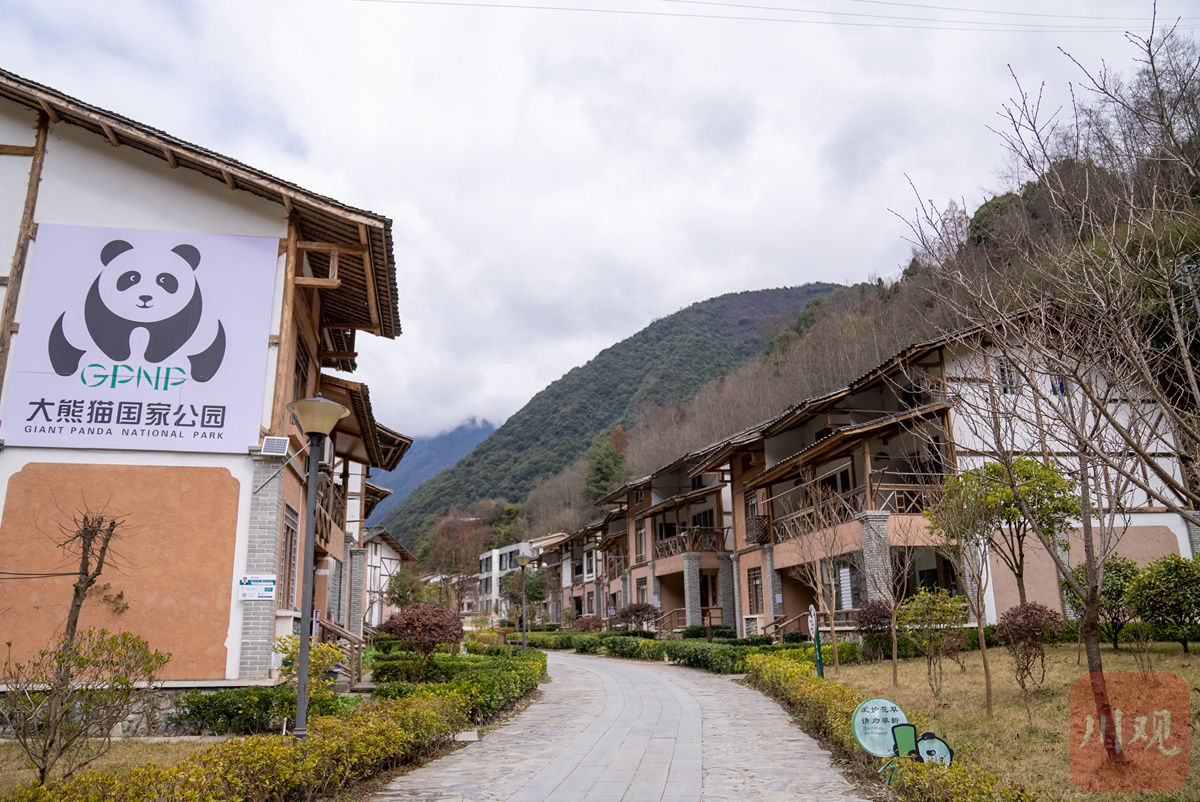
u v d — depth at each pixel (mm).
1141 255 5617
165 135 11984
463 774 8383
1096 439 6754
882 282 42469
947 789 5719
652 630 34000
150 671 7480
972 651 16578
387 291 14344
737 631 27969
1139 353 5328
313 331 14742
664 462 62719
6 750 8672
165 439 11484
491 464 112000
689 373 113250
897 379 20172
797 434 27016
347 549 22312
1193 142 5281
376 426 18812
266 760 6512
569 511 76250
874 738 7559
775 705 13484
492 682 12648
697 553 31328
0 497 10984
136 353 11719
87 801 5062
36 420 11297
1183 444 5605
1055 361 5859
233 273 12234
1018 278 6785
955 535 10859
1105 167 6133
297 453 12727
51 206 12031
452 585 66250
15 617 10602
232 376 11867
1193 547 18906
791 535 22672
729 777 8000
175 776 5648
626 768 8586
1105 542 6746
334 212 12117
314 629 14969
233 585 11141
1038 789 6156
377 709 9211
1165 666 11984
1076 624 16141
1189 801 6105
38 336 11562
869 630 17531
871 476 21406
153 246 12125
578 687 17828
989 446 7250
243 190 12508
